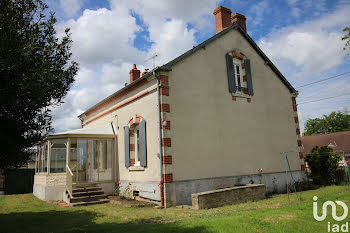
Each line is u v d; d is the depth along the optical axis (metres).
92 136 14.43
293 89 17.41
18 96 6.22
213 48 13.62
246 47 15.48
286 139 16.27
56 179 13.69
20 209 11.40
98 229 7.29
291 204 9.30
